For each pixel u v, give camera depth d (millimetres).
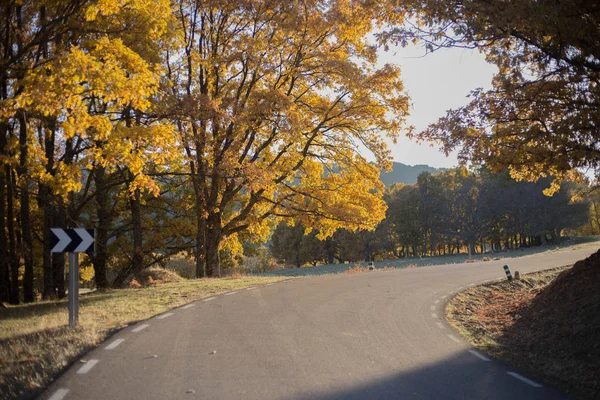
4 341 8562
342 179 29578
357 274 24391
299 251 89125
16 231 28391
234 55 23234
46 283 22031
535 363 8383
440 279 20984
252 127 23672
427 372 7137
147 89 11883
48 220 22141
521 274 21094
